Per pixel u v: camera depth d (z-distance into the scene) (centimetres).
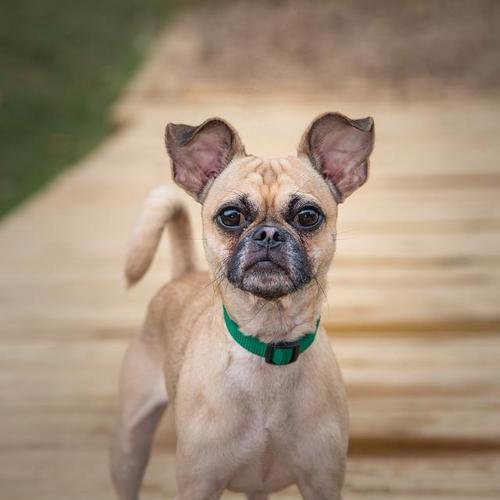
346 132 483
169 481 608
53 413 695
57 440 659
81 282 952
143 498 589
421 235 1070
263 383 450
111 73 1908
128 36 2169
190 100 1711
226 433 452
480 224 1104
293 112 1614
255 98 1717
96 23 2230
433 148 1431
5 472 620
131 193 1244
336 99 1717
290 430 453
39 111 1706
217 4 2367
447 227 1095
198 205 1168
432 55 1941
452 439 649
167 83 1817
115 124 1627
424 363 761
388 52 1962
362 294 902
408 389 718
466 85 1795
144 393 543
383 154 1407
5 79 1830
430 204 1181
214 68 1906
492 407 689
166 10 2350
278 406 451
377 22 2158
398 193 1229
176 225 573
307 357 454
